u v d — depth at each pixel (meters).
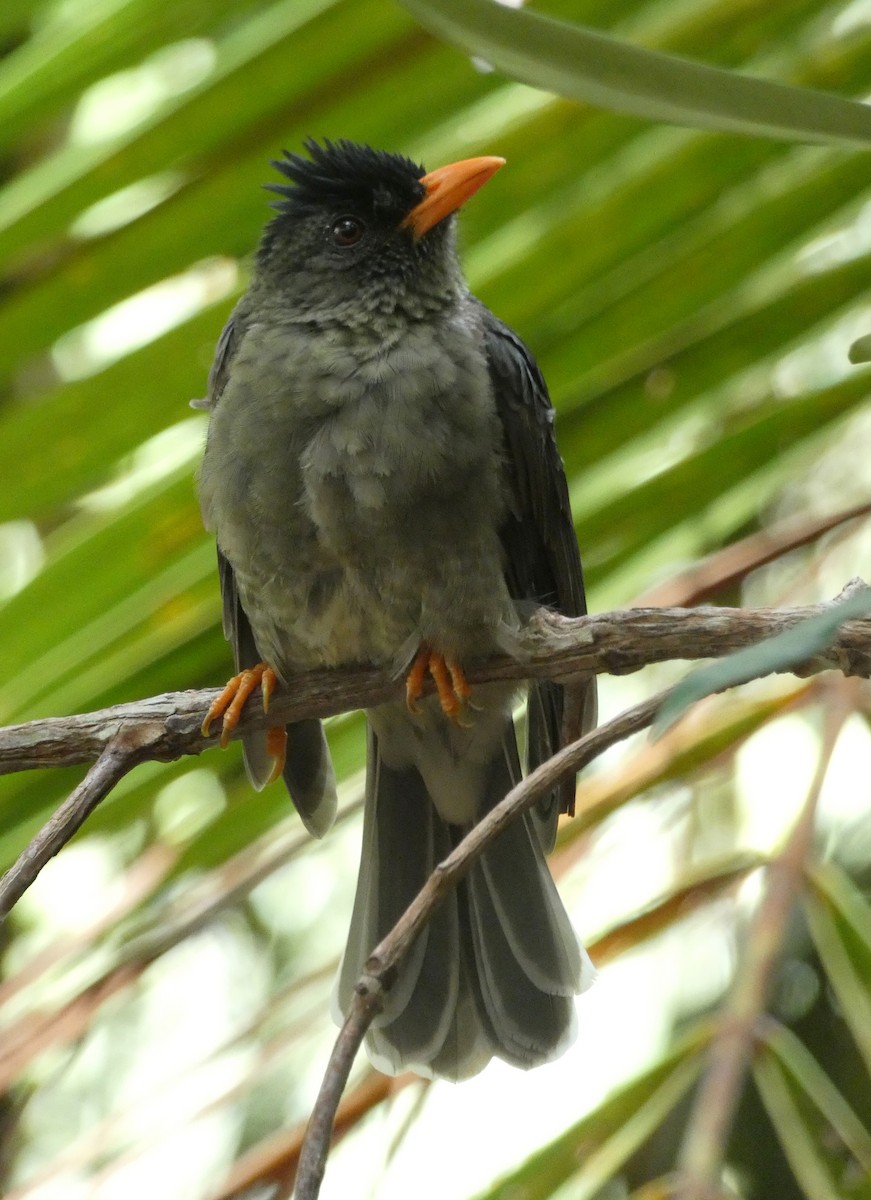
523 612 8.64
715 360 7.77
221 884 7.72
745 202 7.54
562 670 6.59
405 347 8.55
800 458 7.72
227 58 7.50
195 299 8.52
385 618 8.43
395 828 9.50
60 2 8.69
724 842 8.53
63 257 7.71
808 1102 5.92
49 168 7.71
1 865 7.71
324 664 8.62
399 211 8.91
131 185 7.71
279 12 7.49
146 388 7.94
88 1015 7.07
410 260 8.82
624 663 6.51
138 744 6.79
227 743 7.92
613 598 7.73
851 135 4.77
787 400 7.62
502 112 7.82
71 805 6.33
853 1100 8.38
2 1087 6.88
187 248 7.86
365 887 8.98
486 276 7.66
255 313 8.74
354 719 9.49
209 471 8.10
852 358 5.07
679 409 7.82
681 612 6.43
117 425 7.89
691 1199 5.44
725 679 3.90
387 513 8.23
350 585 8.38
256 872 7.73
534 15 4.60
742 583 8.71
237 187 7.77
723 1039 5.96
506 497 8.59
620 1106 6.16
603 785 7.36
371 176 8.98
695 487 7.74
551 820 8.47
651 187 7.53
